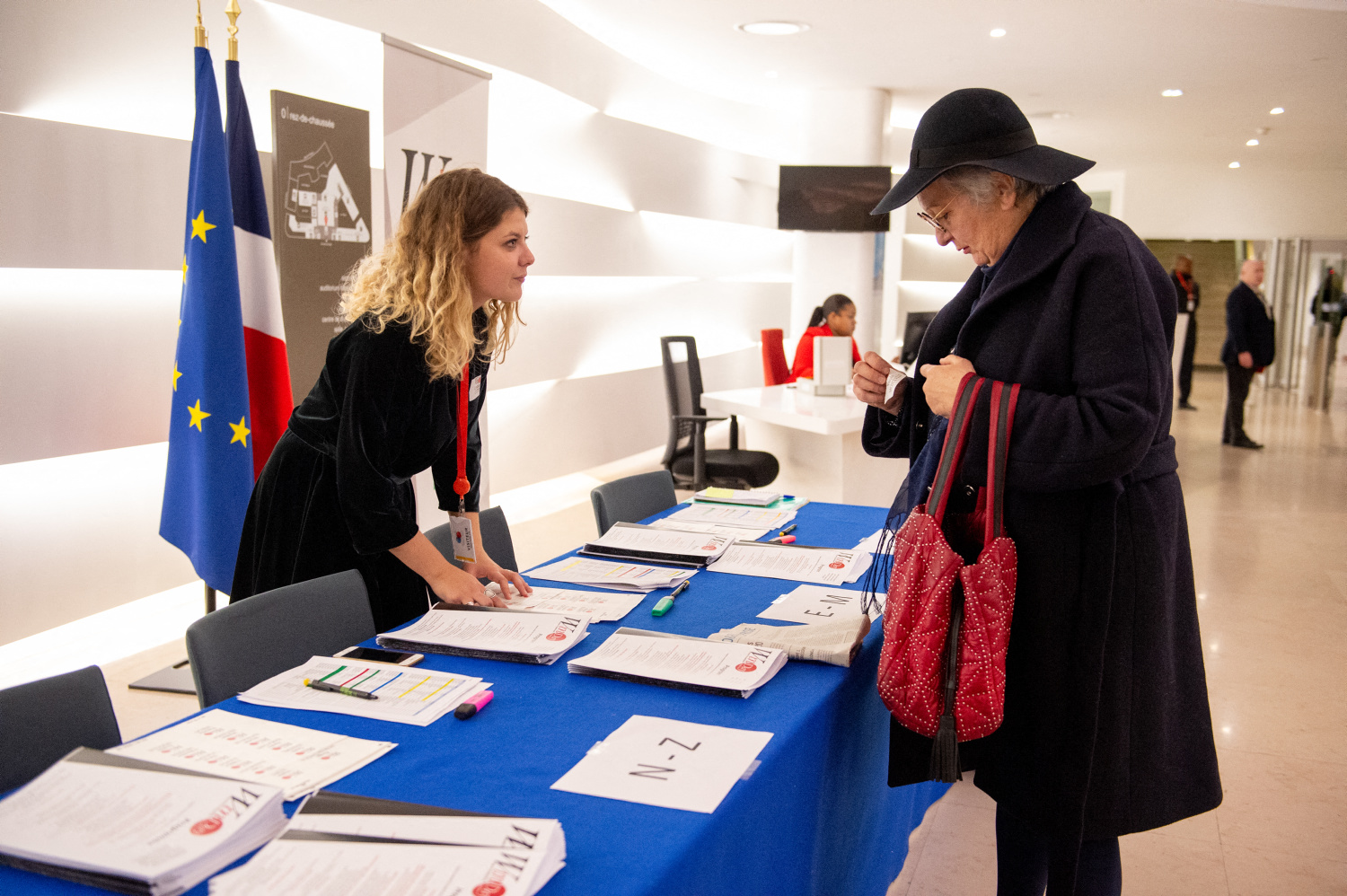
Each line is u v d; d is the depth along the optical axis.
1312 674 3.54
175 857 0.91
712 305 8.89
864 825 1.76
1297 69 7.31
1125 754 1.47
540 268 5.86
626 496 2.84
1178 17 5.93
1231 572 4.84
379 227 4.55
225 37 3.71
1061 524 1.43
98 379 3.34
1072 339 1.41
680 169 7.81
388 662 1.57
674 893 0.98
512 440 5.90
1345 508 6.25
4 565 3.17
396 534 1.73
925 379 1.54
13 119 2.92
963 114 1.46
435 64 4.00
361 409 1.68
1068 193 1.46
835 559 2.22
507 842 0.94
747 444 5.67
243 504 2.99
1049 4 5.73
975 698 1.35
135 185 3.30
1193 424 10.16
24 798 1.01
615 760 1.21
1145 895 2.20
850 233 8.51
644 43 6.98
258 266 3.17
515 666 1.56
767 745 1.26
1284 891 2.22
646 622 1.80
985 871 2.29
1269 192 13.95
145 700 3.06
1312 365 11.63
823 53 7.15
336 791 1.12
